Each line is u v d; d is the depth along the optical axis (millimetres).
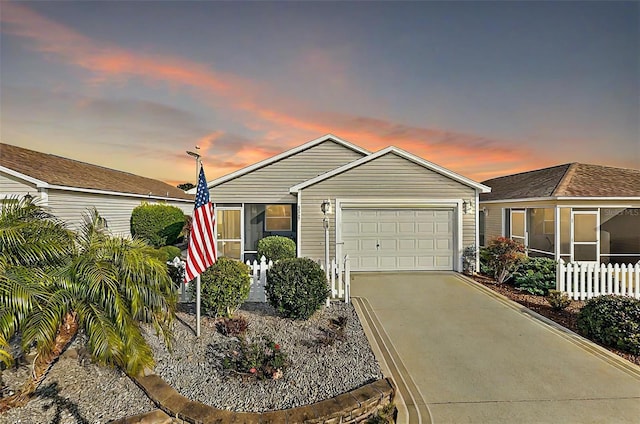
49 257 4074
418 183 11727
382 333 6207
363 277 10805
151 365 4133
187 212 26672
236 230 14008
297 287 6426
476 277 10844
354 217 11672
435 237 11773
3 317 3510
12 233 3865
